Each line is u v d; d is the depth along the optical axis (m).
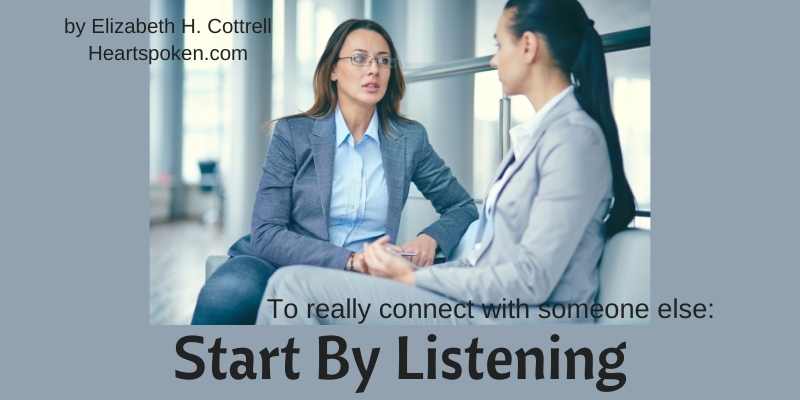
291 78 2.56
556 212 2.08
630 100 2.29
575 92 2.23
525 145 2.22
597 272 2.19
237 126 2.66
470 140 2.48
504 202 2.19
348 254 2.29
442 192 2.50
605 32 2.30
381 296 2.18
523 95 2.29
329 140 2.46
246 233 2.69
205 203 3.12
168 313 2.45
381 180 2.47
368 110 2.48
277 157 2.43
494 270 2.12
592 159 2.12
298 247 2.33
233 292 2.33
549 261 2.07
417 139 2.49
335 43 2.50
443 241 2.40
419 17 2.49
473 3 2.47
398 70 2.51
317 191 2.43
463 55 2.49
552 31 2.25
